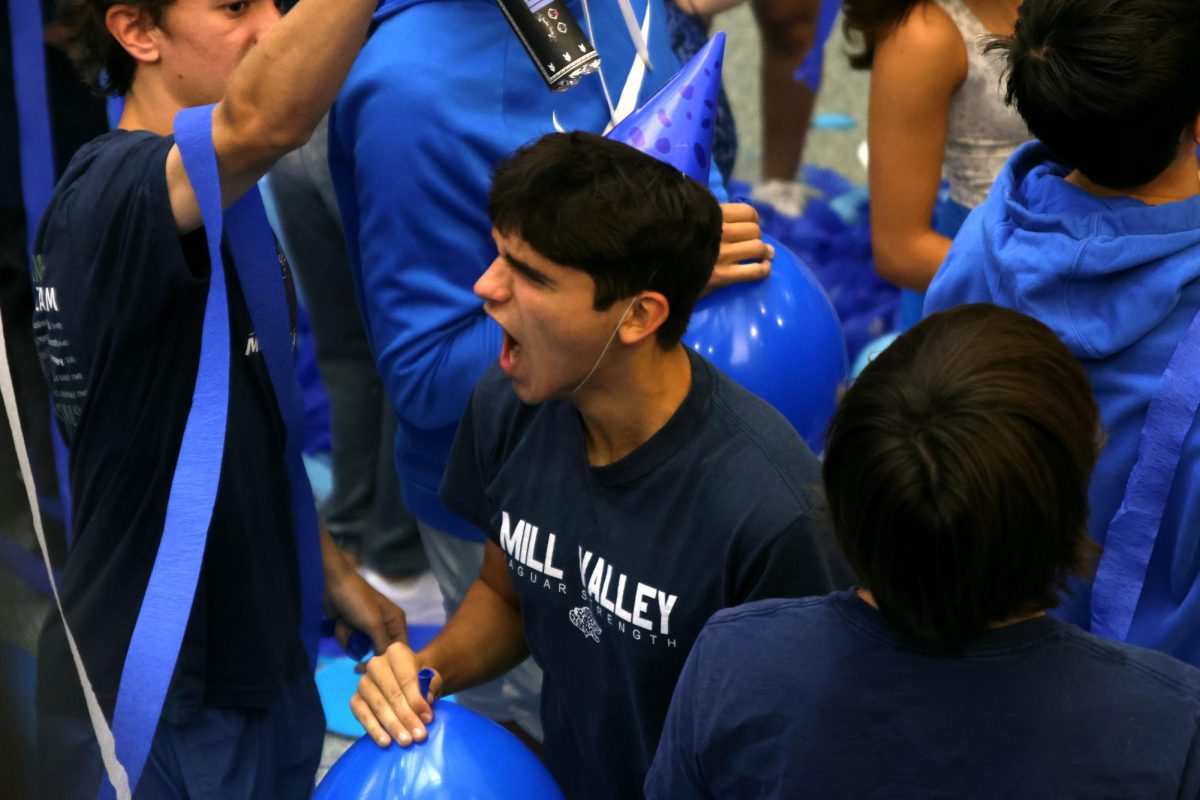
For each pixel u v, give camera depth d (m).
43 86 6.67
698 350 6.71
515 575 6.03
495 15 7.04
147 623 5.68
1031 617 4.00
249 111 5.61
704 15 11.41
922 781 3.96
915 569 3.79
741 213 7.05
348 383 10.79
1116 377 5.83
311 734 7.22
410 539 11.13
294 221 10.05
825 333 7.10
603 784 6.33
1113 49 5.52
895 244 9.05
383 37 7.09
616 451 5.54
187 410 6.12
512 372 5.52
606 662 5.80
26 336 7.05
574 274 5.04
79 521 6.40
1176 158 5.89
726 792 4.37
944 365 3.80
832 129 15.65
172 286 5.85
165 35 6.31
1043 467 3.70
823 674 4.09
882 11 8.55
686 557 5.31
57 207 6.02
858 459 3.84
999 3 8.66
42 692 5.86
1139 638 6.05
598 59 6.50
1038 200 6.17
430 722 5.98
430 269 7.27
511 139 7.02
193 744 6.48
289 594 6.88
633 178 5.05
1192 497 5.64
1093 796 3.84
